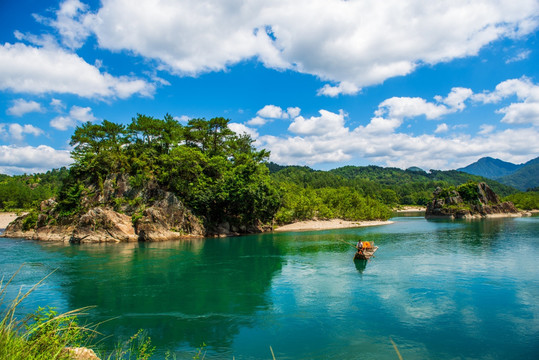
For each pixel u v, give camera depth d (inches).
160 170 2878.9
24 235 2839.6
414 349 677.3
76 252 1891.0
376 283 1150.3
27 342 344.2
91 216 2437.3
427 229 3157.0
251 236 2751.0
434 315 856.3
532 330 761.6
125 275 1310.3
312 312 885.8
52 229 2642.7
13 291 1089.4
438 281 1168.2
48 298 1016.2
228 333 762.2
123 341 716.0
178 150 2950.3
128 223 2529.5
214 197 2795.3
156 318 853.8
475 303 940.0
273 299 995.9
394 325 796.6
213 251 1911.9
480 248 1904.5
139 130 3110.2
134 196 2736.2
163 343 711.7
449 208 5083.7
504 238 2363.4
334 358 643.5
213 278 1256.8
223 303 965.8
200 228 2716.5
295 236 2682.1
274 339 729.0
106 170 2864.2
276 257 1681.8
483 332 753.6
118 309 920.9
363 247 1588.3
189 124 3535.9
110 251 1930.4
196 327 796.0
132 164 2878.9
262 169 3415.4
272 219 3272.6
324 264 1485.0
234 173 2999.5
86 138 2967.5
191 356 650.8
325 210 3917.3
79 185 2785.4
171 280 1229.7
